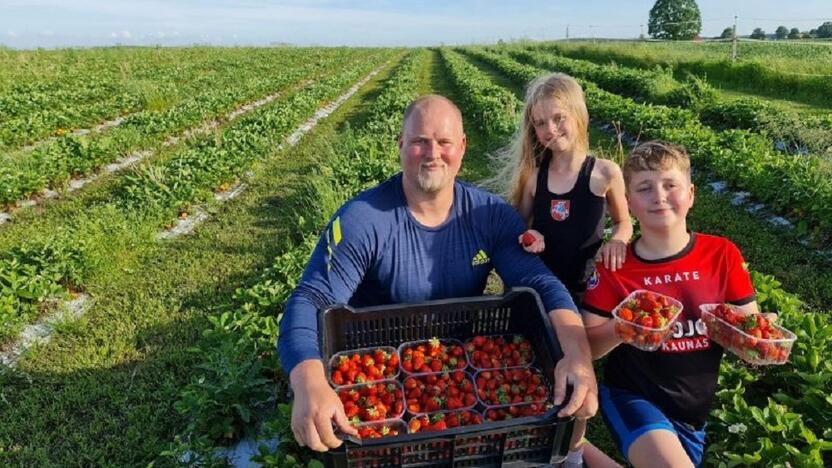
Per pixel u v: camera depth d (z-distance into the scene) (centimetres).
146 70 3195
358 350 297
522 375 282
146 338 549
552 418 230
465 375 290
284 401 439
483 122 1422
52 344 540
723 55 2741
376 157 1092
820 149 1045
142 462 394
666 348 290
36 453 407
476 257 314
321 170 1012
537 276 302
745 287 295
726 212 827
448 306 294
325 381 236
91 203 928
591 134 1434
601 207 360
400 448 225
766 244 715
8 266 631
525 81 2448
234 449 410
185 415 437
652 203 287
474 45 7906
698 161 1006
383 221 300
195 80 2631
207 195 912
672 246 296
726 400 399
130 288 646
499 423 226
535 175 375
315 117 1767
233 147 1098
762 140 1080
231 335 475
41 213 881
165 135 1362
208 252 738
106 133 1348
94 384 478
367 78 3222
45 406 459
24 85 2216
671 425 292
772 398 424
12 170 909
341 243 297
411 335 302
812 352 411
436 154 282
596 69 2641
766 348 255
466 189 317
